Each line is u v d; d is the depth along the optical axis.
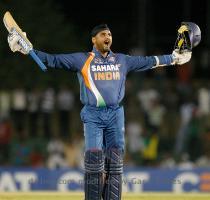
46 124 68.75
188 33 30.12
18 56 70.25
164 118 69.56
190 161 64.69
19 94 68.81
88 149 28.83
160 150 65.94
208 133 65.44
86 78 28.86
